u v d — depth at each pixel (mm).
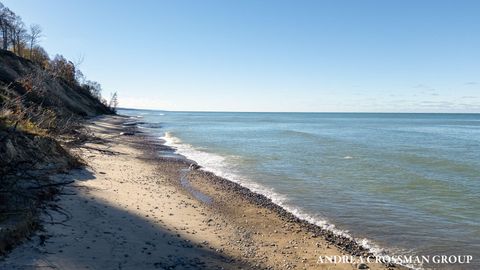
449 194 15453
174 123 89500
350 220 11695
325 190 15953
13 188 8281
